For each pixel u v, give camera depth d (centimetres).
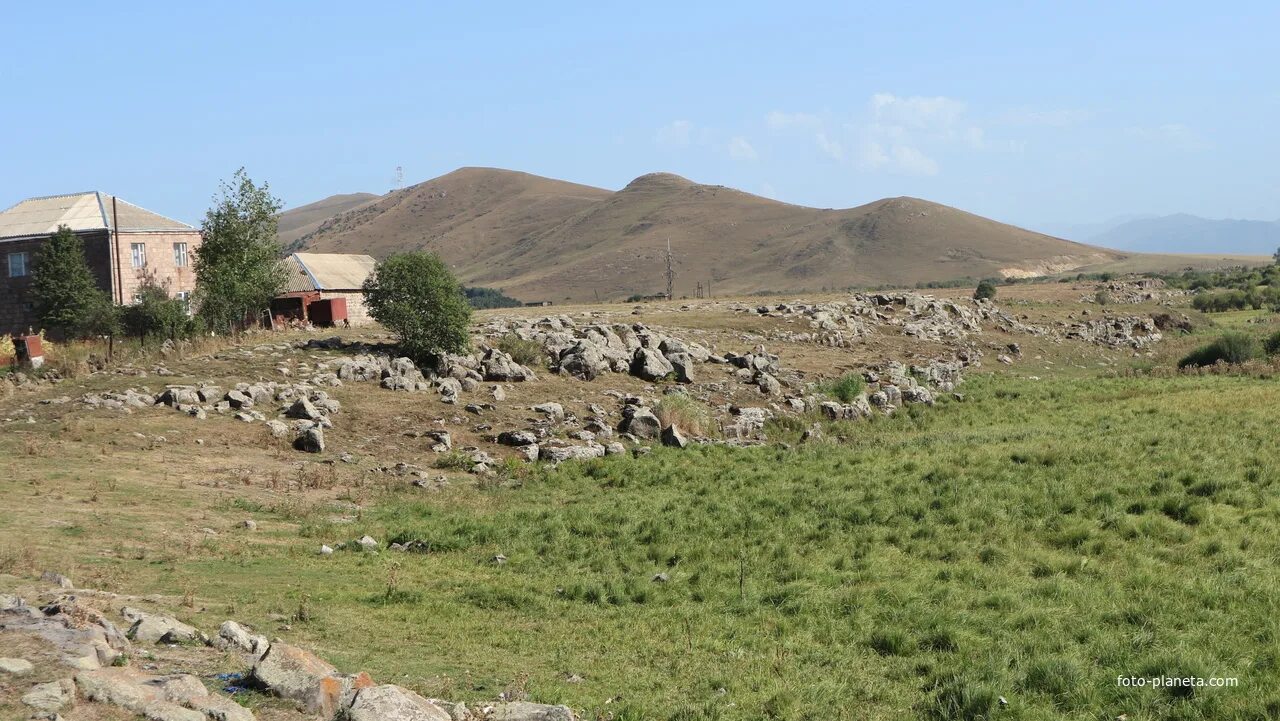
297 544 2133
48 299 5462
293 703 1018
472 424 3619
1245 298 10738
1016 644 1477
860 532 2238
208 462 2889
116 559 1786
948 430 4125
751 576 1969
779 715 1232
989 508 2333
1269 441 2900
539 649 1511
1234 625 1502
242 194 5225
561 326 5309
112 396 3416
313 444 3164
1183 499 2284
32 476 2469
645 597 1831
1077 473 2622
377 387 3897
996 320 7481
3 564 1579
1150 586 1745
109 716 882
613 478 3053
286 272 5697
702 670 1423
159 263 6147
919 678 1384
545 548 2227
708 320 6338
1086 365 6631
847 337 6194
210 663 1150
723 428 3991
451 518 2481
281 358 4134
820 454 3359
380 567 1998
